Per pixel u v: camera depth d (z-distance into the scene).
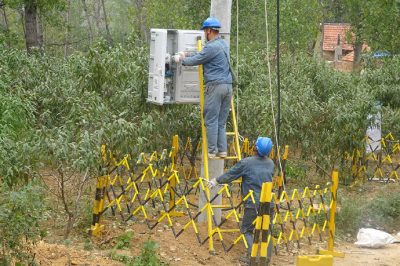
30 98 13.97
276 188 14.98
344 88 19.14
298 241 12.33
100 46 14.55
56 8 29.34
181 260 10.96
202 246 11.59
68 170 11.41
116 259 10.70
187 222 12.65
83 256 10.63
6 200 8.88
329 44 51.66
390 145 19.83
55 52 33.91
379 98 20.50
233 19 26.52
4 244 8.86
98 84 13.91
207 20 11.55
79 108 11.62
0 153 9.36
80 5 53.81
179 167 17.20
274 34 27.56
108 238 11.61
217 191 12.21
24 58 16.19
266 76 17.03
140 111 14.35
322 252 12.16
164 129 15.09
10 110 12.18
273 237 11.93
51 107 14.47
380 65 23.53
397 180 19.16
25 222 8.96
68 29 33.91
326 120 17.17
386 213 14.74
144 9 40.38
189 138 15.71
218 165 12.23
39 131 10.54
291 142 16.77
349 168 18.25
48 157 10.42
